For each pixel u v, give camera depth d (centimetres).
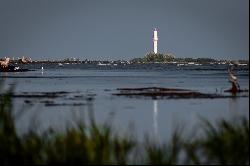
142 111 15612
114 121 12444
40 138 4400
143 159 4941
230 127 4894
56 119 12075
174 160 4350
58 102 18962
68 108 16238
